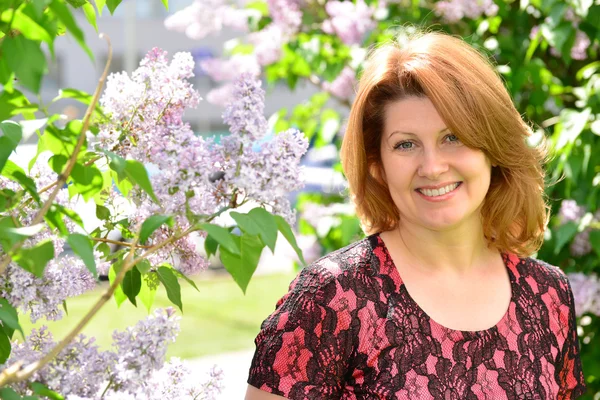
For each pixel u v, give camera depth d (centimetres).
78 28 91
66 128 112
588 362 296
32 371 96
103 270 136
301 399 152
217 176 116
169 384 118
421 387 155
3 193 112
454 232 166
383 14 344
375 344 156
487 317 166
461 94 156
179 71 124
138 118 124
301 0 350
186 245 128
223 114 113
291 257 370
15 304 112
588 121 270
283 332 155
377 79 162
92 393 107
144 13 1794
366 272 162
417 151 161
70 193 128
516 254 180
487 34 332
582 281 286
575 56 300
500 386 160
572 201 280
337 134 401
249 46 380
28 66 100
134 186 131
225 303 832
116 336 109
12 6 102
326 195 384
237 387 527
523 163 169
